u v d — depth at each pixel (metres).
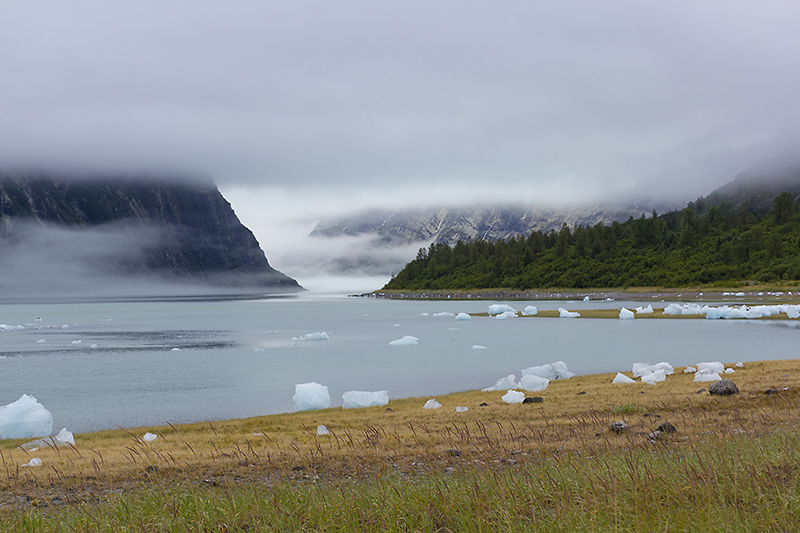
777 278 167.00
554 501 9.59
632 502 9.16
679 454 11.86
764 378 28.62
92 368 51.94
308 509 10.00
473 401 28.00
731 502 9.05
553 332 79.38
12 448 20.09
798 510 8.27
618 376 31.88
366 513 9.95
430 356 55.72
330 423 23.16
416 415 24.00
